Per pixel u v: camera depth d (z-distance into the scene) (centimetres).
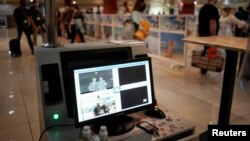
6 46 829
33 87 383
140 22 374
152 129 127
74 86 115
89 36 1069
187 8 786
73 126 130
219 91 366
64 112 132
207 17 398
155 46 608
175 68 507
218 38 270
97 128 124
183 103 321
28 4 884
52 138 118
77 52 140
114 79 126
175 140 128
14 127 251
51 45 142
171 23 533
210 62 389
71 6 852
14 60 584
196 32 458
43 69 129
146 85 137
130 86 131
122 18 718
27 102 319
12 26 1934
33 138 229
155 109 149
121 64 128
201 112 292
